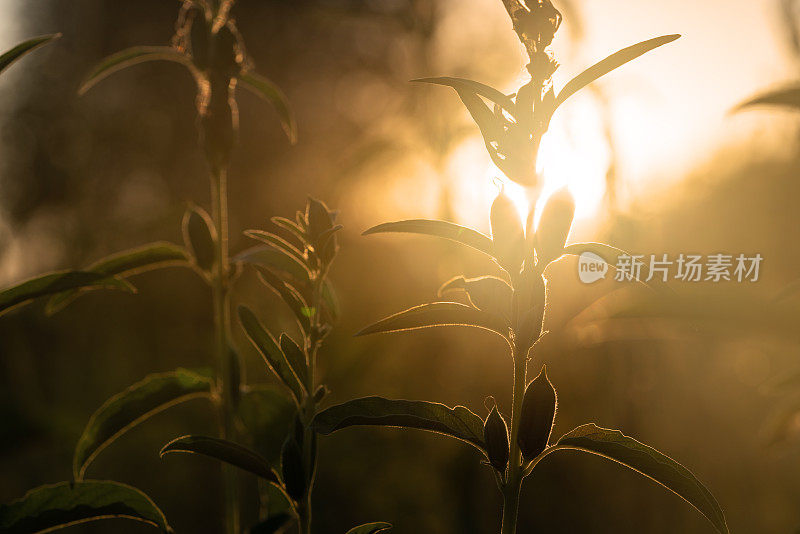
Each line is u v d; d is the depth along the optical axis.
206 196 5.34
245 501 3.01
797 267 1.88
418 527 2.50
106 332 3.99
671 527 2.33
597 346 2.18
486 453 0.89
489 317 0.87
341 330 2.33
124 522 2.81
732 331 0.77
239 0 5.30
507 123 0.82
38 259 5.05
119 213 5.23
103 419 1.28
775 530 2.28
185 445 1.02
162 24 5.83
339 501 2.67
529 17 0.83
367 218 3.22
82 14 5.88
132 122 5.61
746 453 2.39
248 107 5.24
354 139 4.30
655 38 0.79
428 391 2.53
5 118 5.48
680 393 2.29
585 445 0.86
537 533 2.40
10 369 3.33
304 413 1.05
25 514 1.08
